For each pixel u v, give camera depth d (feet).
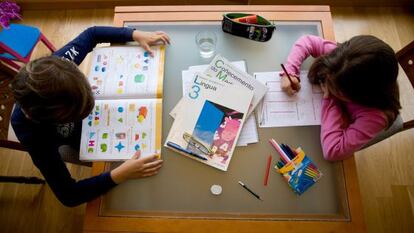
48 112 2.67
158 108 3.30
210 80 3.42
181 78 3.49
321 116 3.31
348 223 2.98
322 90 3.43
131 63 3.50
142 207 3.07
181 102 3.35
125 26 3.75
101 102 3.31
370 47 2.78
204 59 3.57
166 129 3.31
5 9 6.09
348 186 3.09
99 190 3.01
